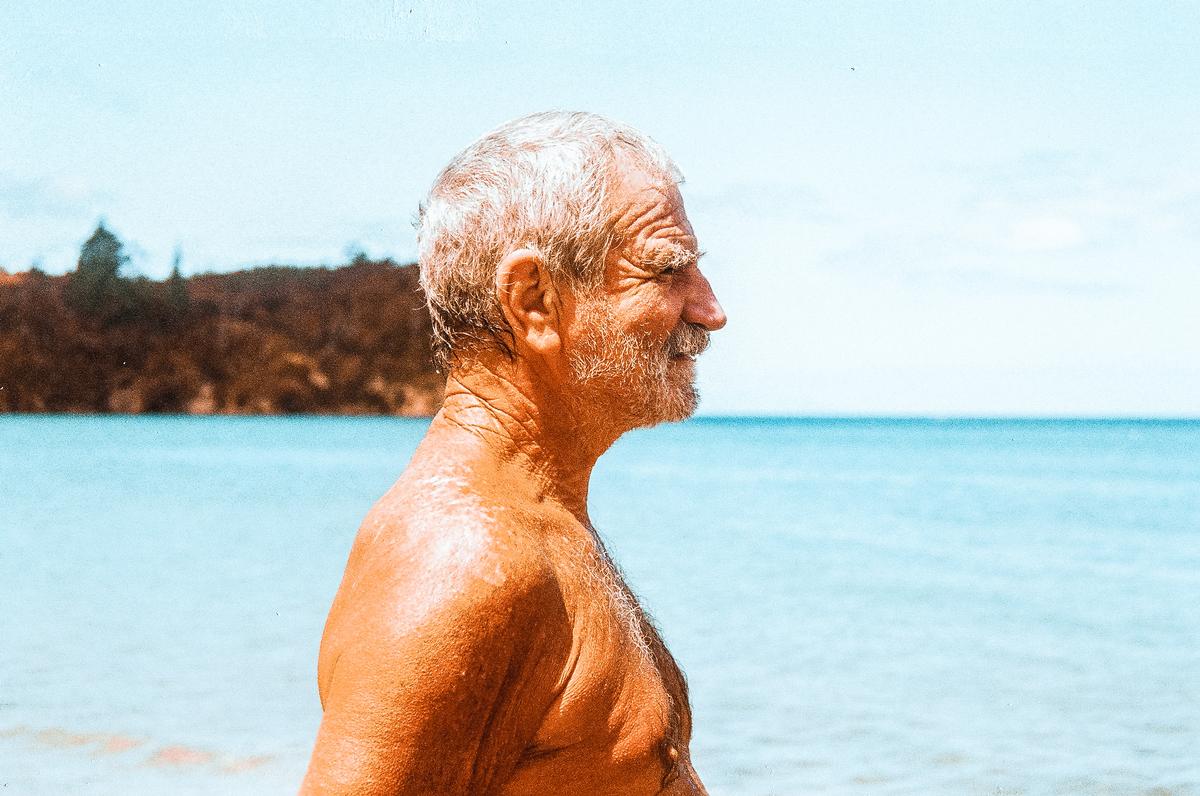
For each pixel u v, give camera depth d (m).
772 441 115.81
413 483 1.18
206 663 13.78
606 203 1.21
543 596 1.10
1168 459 81.38
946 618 19.05
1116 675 14.32
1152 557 28.27
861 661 15.05
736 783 9.28
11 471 52.59
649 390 1.27
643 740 1.19
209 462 58.47
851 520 37.06
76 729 10.24
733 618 18.77
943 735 10.97
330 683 1.12
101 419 70.69
